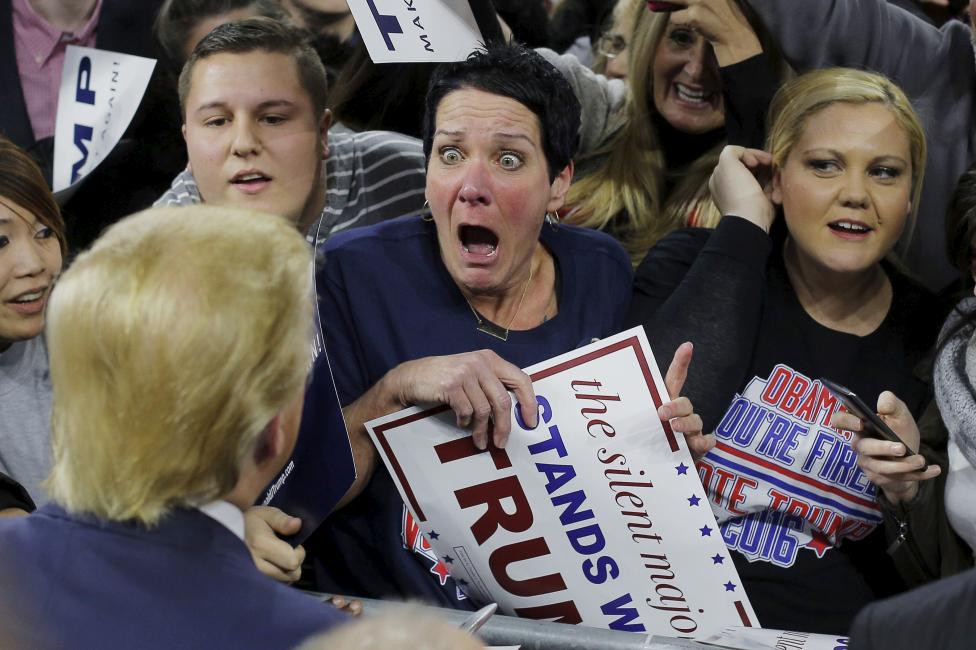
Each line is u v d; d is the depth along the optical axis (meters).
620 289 1.86
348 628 0.72
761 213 1.89
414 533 1.73
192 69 1.84
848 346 1.87
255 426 1.04
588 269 1.84
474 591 1.69
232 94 1.81
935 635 0.96
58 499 1.06
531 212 1.69
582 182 2.41
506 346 1.74
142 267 1.02
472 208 1.65
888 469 1.62
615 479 1.62
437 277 1.77
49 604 1.00
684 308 1.81
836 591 1.78
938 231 2.10
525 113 1.67
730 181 1.92
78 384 1.02
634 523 1.62
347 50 2.62
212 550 1.04
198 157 1.85
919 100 2.10
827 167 1.84
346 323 1.76
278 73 1.83
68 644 0.99
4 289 1.86
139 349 1.00
